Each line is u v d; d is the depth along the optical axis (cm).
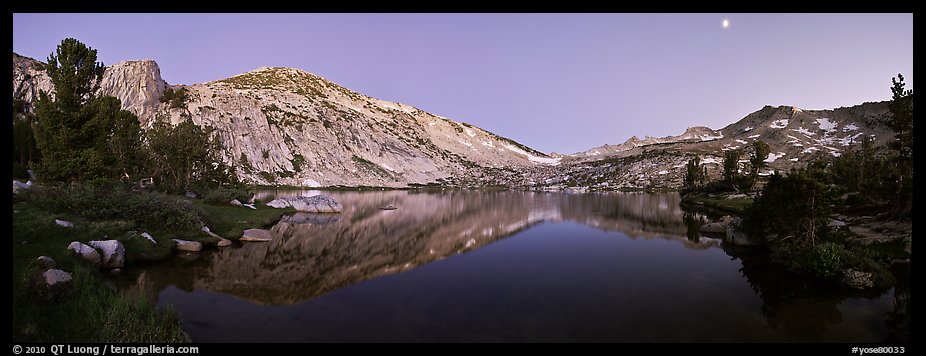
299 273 2139
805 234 2377
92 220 2230
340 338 1252
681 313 1516
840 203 2289
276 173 14738
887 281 1783
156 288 1742
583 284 1962
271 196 8750
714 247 3028
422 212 6112
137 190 3466
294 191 11738
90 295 1344
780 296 1717
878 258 2114
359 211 5981
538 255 2764
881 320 1417
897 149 2958
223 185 6625
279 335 1270
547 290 1847
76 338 1077
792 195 2380
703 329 1355
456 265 2420
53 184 2597
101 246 1906
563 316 1483
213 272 2070
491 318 1456
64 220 2033
